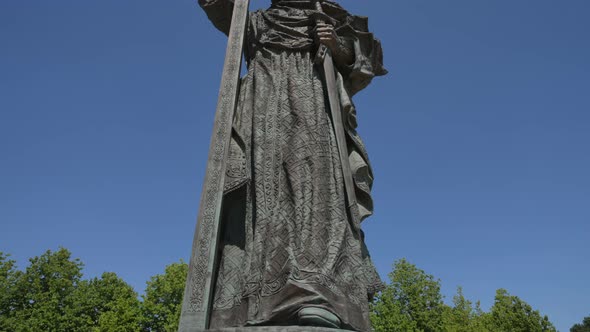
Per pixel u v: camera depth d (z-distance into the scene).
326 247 5.34
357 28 7.50
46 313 36.66
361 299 5.42
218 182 5.68
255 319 4.86
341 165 6.12
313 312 4.61
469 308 40.34
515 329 32.09
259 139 6.17
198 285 5.07
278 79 6.69
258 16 7.39
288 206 5.59
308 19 7.19
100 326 35.22
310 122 6.21
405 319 37.94
